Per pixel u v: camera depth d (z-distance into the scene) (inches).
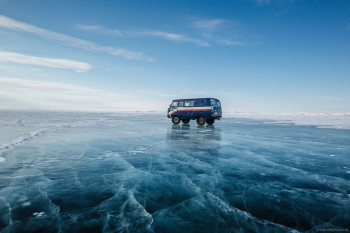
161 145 294.0
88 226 88.2
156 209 105.0
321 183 143.5
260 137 395.9
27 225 88.0
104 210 103.1
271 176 159.0
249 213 101.3
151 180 148.6
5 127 594.6
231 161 205.3
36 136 389.1
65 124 727.1
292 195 123.3
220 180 149.3
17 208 103.7
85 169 175.0
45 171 167.9
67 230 84.9
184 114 623.8
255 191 128.7
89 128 569.6
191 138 369.1
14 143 305.9
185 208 106.2
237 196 121.3
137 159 211.3
